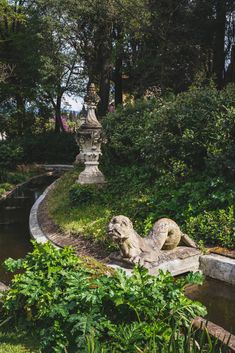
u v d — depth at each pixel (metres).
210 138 8.18
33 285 4.30
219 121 7.91
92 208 9.02
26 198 14.88
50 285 4.23
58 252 4.70
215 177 7.54
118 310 3.87
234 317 4.84
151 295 3.78
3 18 24.66
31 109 27.17
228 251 6.26
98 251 6.90
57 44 23.08
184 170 8.45
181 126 8.73
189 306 3.79
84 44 23.62
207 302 5.26
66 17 22.16
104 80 23.92
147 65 18.95
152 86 18.94
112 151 11.84
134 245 5.69
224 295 5.46
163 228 5.96
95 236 7.33
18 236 9.44
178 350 3.18
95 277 4.41
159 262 5.67
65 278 4.29
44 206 10.97
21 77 25.58
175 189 8.18
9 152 22.03
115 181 10.12
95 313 3.77
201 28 18.25
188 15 18.09
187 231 6.91
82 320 3.64
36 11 23.30
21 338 4.14
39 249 4.78
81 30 22.91
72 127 31.27
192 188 7.78
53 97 27.66
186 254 6.02
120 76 25.61
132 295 3.75
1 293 4.75
